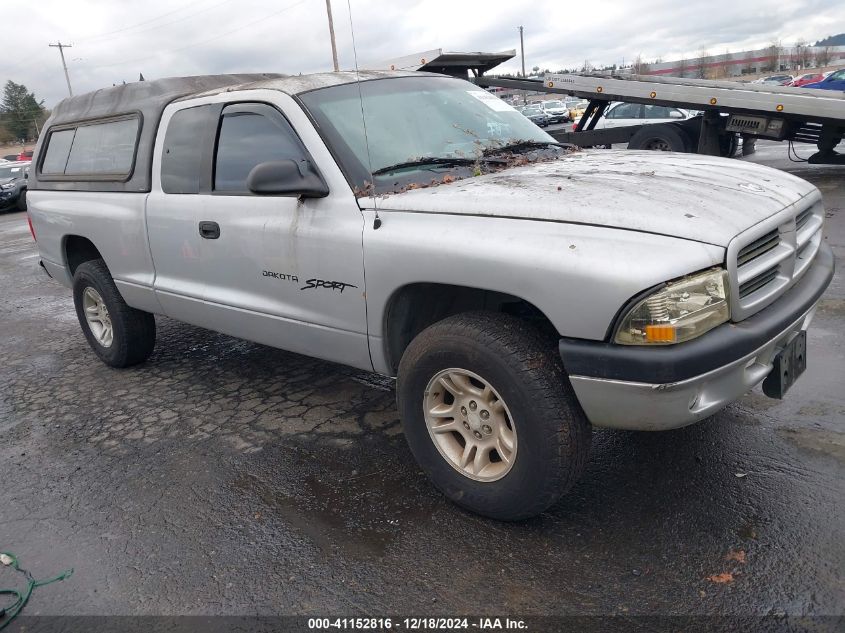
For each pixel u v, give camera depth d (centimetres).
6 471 396
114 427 443
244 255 379
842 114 984
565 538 290
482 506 300
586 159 376
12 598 285
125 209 462
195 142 410
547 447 269
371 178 330
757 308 267
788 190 319
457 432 314
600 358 248
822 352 453
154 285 456
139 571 295
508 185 306
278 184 321
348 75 391
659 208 264
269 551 301
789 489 307
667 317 238
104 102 508
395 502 328
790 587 251
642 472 333
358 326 333
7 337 690
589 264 247
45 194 556
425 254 289
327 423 418
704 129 1164
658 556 274
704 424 371
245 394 475
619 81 1202
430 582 272
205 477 369
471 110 408
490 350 274
